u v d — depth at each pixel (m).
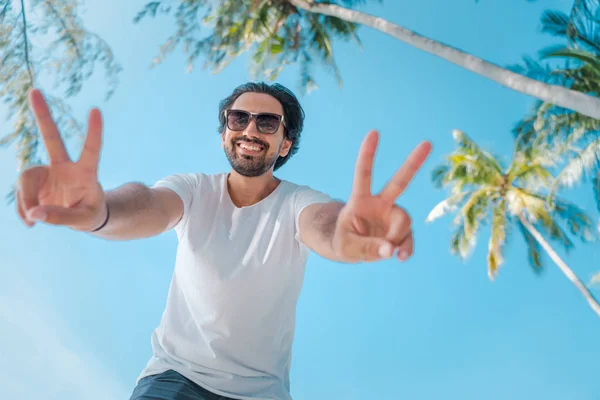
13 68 12.18
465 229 21.28
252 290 2.31
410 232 1.52
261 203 2.48
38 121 1.53
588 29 13.27
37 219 1.44
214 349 2.27
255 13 13.50
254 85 2.74
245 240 2.38
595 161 16.33
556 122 16.39
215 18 13.65
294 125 2.82
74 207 1.57
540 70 13.86
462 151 21.08
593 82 13.51
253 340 2.32
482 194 20.94
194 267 2.35
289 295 2.40
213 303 2.30
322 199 2.36
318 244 2.09
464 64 8.01
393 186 1.53
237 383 2.27
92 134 1.56
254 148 2.59
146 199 2.13
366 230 1.55
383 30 9.52
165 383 2.24
